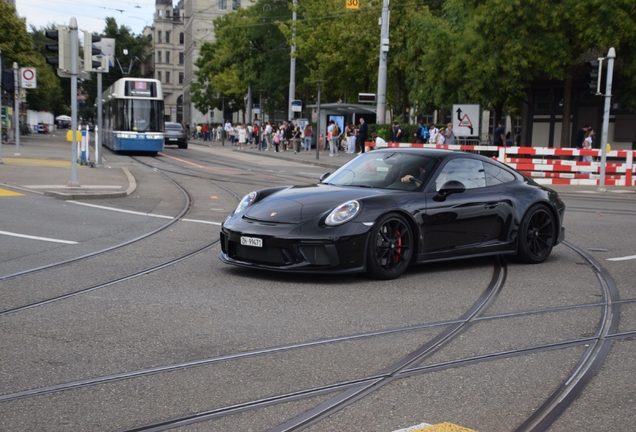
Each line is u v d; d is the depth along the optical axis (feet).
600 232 37.09
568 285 23.61
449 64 98.84
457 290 22.48
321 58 156.35
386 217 23.39
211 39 365.20
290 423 11.66
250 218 23.80
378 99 106.63
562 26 84.07
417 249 24.25
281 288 22.12
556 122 100.12
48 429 11.32
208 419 11.78
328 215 22.85
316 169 90.79
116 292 21.20
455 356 15.57
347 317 18.76
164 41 433.48
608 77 65.05
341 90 170.60
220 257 24.54
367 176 26.35
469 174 26.58
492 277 24.77
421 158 26.43
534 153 75.00
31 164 71.10
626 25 79.87
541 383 13.92
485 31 87.66
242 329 17.38
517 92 89.66
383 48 105.70
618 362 15.40
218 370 14.33
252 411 12.17
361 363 14.93
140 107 111.04
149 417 11.86
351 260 22.63
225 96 268.41
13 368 14.23
